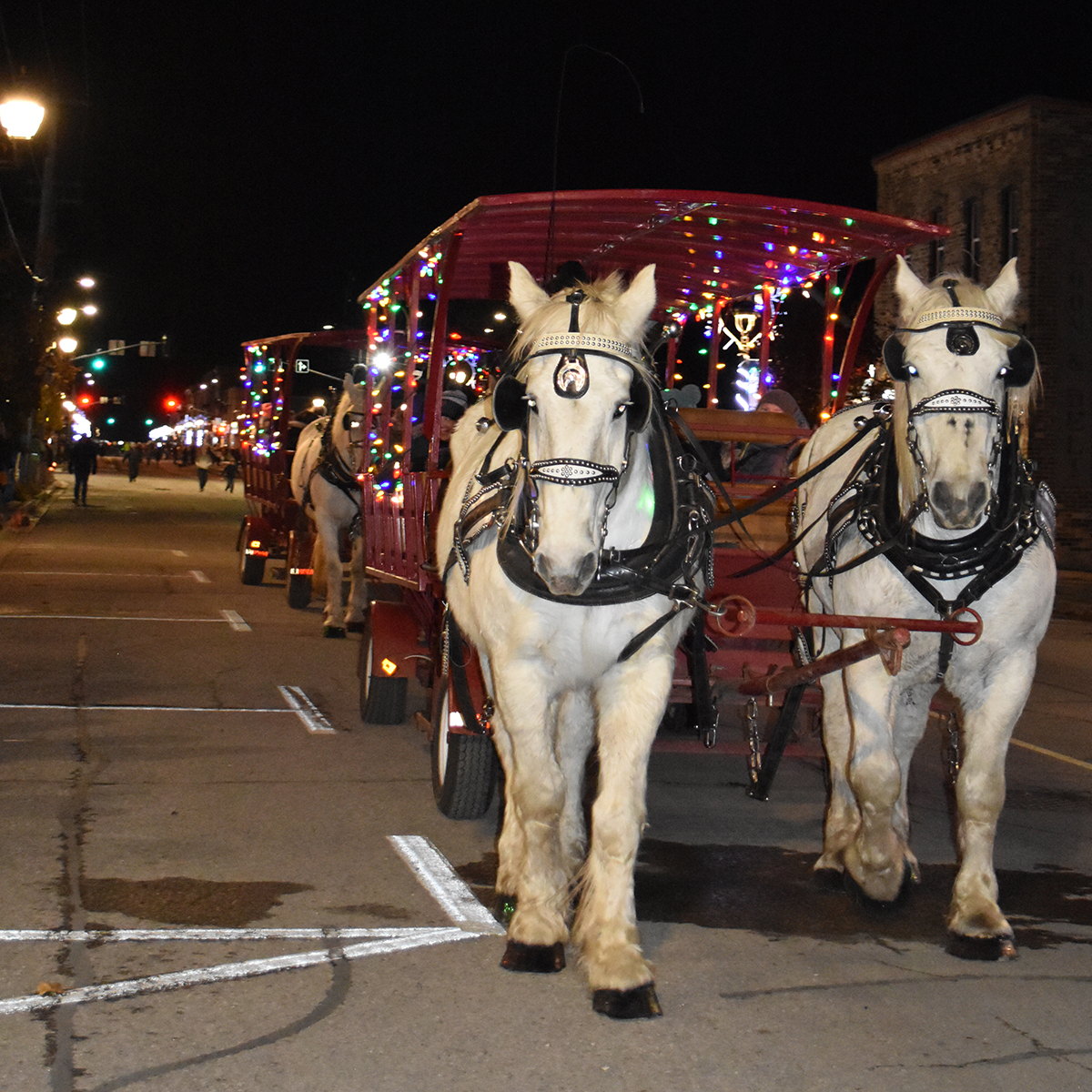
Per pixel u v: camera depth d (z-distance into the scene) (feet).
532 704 15.38
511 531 15.11
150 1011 14.06
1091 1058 13.47
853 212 23.29
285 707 31.63
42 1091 12.18
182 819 21.66
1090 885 19.86
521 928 15.66
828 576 18.25
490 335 34.71
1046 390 102.58
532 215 22.76
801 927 17.49
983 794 16.62
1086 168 103.30
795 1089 12.70
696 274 28.63
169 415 351.87
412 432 25.96
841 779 19.56
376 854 20.12
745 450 28.22
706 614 19.29
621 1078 12.85
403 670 28.04
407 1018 14.10
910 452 15.76
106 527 92.48
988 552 16.07
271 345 60.29
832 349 28.25
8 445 102.99
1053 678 41.98
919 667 17.03
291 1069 12.82
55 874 18.58
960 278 15.83
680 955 16.34
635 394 14.10
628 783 15.05
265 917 17.15
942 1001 14.94
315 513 44.11
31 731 27.96
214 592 55.52
